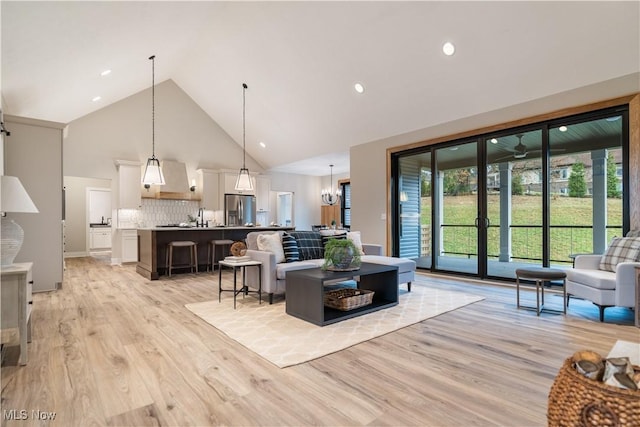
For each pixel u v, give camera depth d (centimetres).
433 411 166
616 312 345
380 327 295
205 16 535
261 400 177
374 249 506
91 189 992
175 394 183
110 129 764
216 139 911
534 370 211
